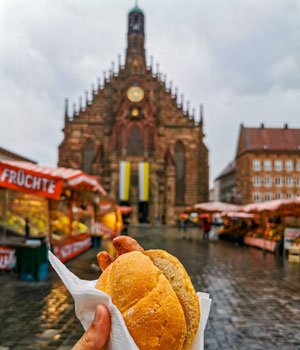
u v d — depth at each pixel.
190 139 78.00
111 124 77.94
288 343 7.50
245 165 85.75
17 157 32.88
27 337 7.55
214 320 9.02
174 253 24.22
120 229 41.81
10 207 18.62
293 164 84.56
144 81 78.06
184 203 76.75
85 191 21.80
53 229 19.78
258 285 13.34
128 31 90.06
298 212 25.55
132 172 75.44
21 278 13.59
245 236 32.69
